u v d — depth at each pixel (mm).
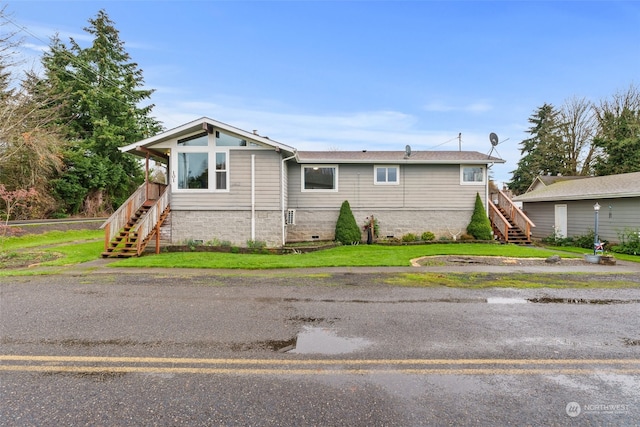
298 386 2939
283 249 12695
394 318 4887
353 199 16172
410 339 4078
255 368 3287
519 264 10062
